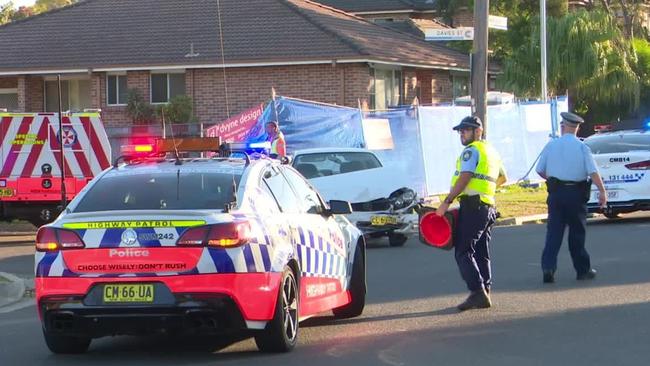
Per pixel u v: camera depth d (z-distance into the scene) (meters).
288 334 7.74
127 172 8.11
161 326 7.07
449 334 8.46
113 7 32.47
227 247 7.04
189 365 7.37
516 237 16.56
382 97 29.61
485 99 19.02
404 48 30.95
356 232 9.67
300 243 8.06
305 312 8.19
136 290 7.02
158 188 7.75
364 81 28.16
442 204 9.54
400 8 47.19
